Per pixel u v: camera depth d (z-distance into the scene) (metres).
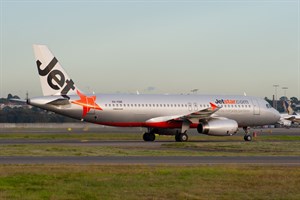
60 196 32.78
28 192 34.09
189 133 141.38
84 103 96.44
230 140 105.94
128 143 89.69
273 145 82.25
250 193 34.78
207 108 97.88
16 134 124.31
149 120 101.00
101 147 75.44
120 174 43.00
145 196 33.28
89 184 37.69
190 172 44.41
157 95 103.25
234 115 108.06
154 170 45.91
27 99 94.00
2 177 40.53
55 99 93.69
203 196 33.62
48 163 52.50
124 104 99.12
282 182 39.38
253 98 111.25
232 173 44.03
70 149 70.00
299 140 105.94
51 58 96.19
